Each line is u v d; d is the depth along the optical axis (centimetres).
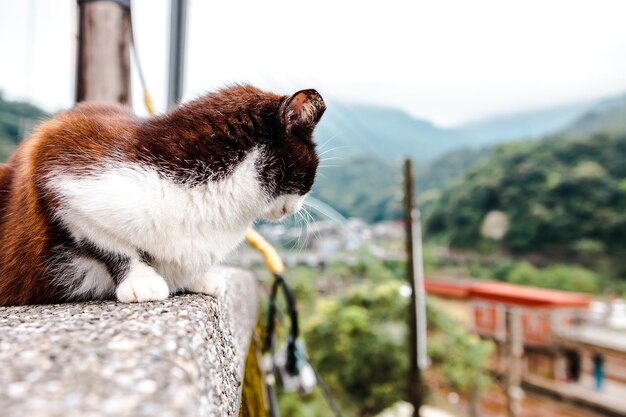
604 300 2238
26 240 130
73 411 52
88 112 157
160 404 54
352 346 908
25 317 98
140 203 120
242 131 140
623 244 2670
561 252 2859
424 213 3722
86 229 123
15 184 143
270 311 309
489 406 1365
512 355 1233
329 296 1233
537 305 1410
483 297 1555
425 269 2681
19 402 53
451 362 1090
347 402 893
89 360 66
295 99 149
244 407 152
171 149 128
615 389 1373
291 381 316
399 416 995
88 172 120
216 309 129
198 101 146
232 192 138
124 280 125
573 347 1429
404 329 927
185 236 130
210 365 87
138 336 79
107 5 302
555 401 1387
